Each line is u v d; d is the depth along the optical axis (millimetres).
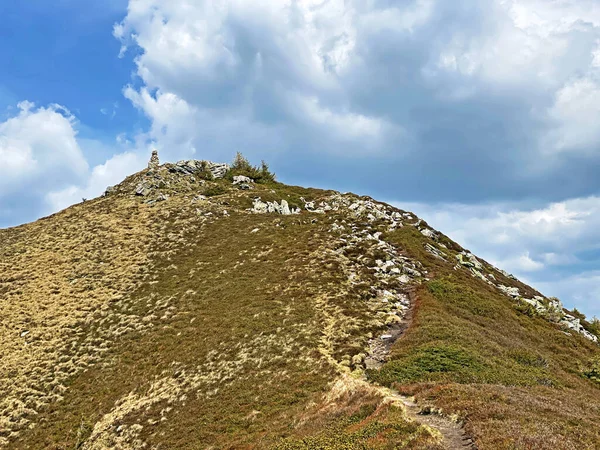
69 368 43219
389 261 56594
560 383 33844
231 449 25562
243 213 80625
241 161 117875
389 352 35938
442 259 63594
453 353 33594
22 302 56312
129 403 36156
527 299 63781
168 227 74500
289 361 36312
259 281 53344
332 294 47562
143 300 53812
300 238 66062
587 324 65188
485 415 20078
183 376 37750
